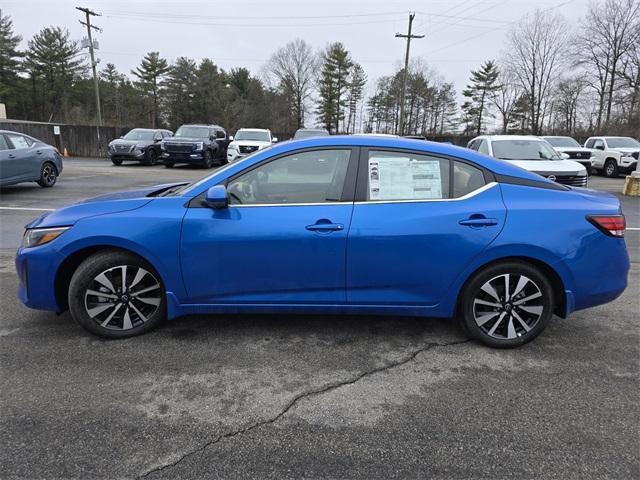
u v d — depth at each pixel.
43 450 2.33
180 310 3.47
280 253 3.31
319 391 2.91
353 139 3.46
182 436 2.46
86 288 3.43
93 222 3.37
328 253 3.30
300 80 73.81
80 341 3.51
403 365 3.25
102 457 2.29
